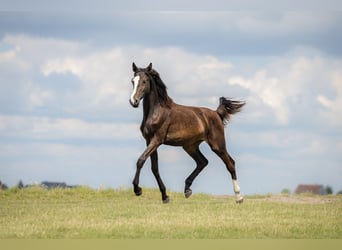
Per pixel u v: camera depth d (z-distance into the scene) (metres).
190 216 13.92
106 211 14.68
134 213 14.38
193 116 16.55
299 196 19.06
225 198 18.61
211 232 12.27
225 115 17.42
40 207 15.64
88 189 19.36
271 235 12.12
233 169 17.12
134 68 16.05
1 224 12.90
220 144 17.02
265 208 15.48
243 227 12.67
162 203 16.67
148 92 15.92
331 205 16.38
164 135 16.09
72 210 14.90
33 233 12.02
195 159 17.56
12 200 17.61
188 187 17.45
